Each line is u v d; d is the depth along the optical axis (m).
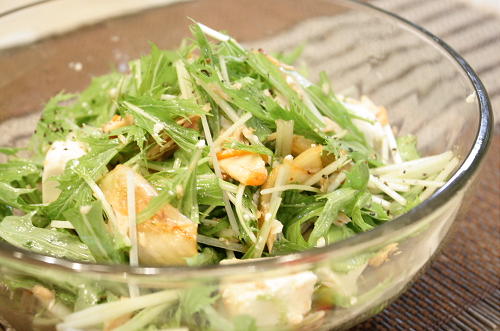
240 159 0.35
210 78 0.36
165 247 0.32
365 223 0.35
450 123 0.39
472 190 0.34
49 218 0.35
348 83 0.46
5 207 0.37
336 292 0.31
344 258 0.29
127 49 0.48
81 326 0.31
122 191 0.33
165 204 0.33
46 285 0.30
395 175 0.38
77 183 0.35
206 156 0.35
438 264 0.40
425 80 0.41
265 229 0.34
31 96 0.44
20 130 0.43
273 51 0.49
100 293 0.30
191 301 0.29
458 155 0.37
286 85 0.39
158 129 0.35
